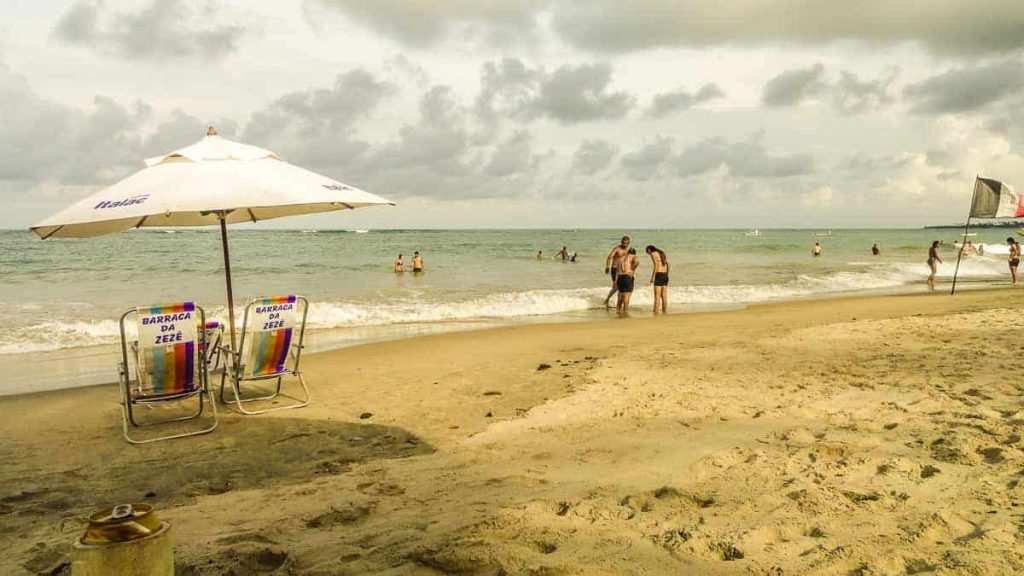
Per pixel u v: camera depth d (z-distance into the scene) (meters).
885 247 54.34
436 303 15.79
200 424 6.00
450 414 6.04
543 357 9.05
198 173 5.19
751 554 2.72
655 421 5.23
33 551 3.23
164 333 5.51
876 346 8.53
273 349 6.33
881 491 3.41
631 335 11.02
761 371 7.17
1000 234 122.50
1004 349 7.77
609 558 2.71
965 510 3.12
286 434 5.60
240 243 50.25
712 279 23.73
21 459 5.02
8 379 8.45
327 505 3.76
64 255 32.66
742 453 4.20
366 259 33.09
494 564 2.72
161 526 1.62
